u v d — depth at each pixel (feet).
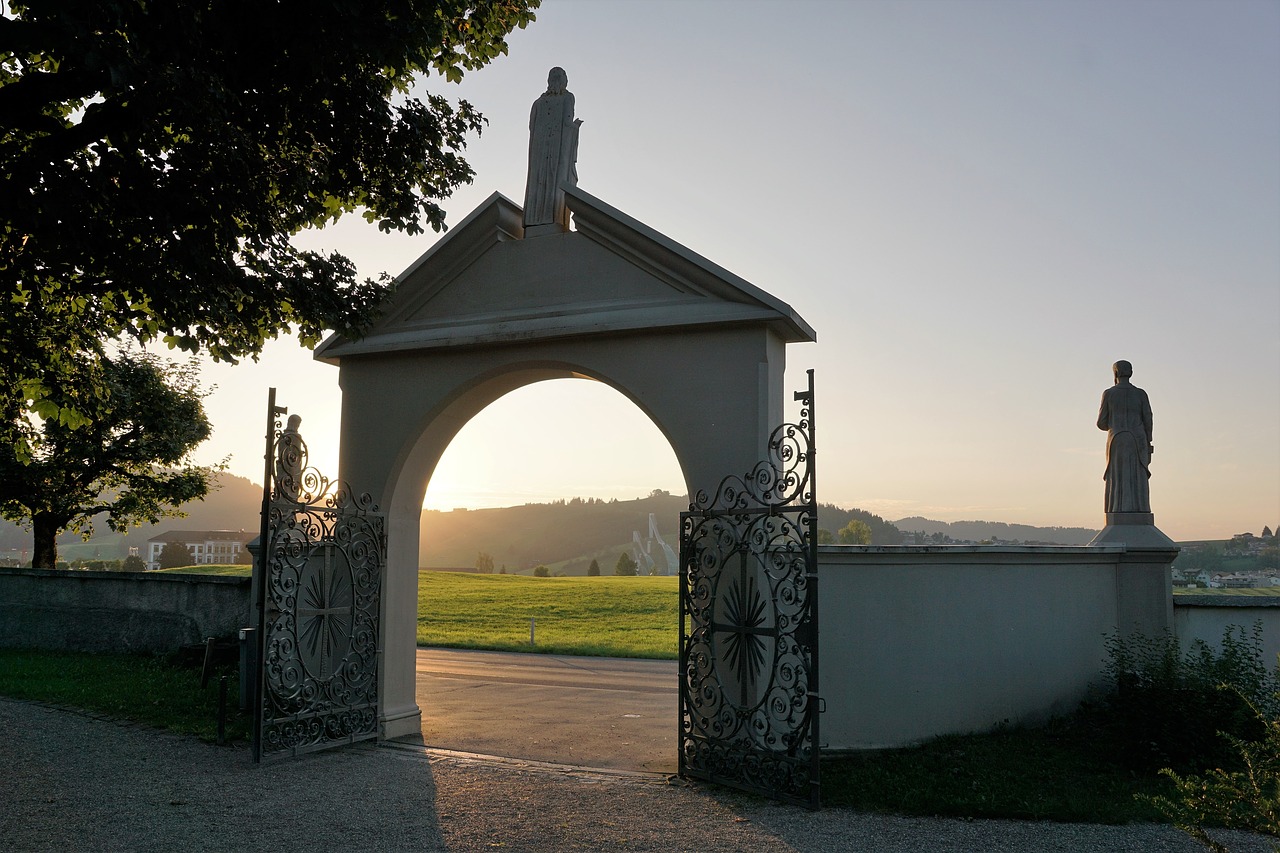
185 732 32.68
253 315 30.96
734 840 21.76
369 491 34.86
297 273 31.14
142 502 82.94
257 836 21.71
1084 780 26.40
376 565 33.78
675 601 109.09
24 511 78.13
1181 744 27.32
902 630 31.14
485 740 34.35
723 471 29.71
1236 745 15.74
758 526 28.53
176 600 51.98
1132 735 28.25
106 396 38.40
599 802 25.00
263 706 28.71
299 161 30.01
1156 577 34.81
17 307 32.14
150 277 26.22
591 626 90.68
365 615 33.24
